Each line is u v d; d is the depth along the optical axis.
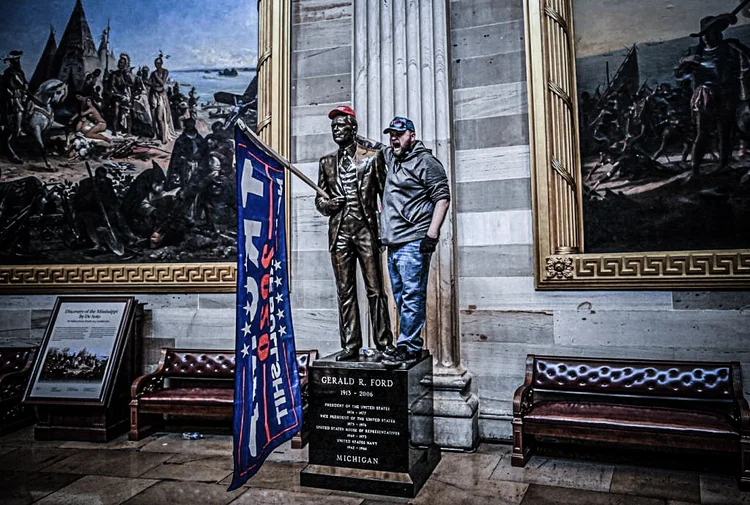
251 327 3.41
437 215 3.89
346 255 4.22
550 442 4.80
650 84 4.89
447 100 5.17
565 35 5.11
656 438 3.98
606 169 4.98
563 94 5.01
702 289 4.54
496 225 5.18
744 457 3.79
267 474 4.26
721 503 3.61
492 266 5.16
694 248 4.67
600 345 4.83
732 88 4.64
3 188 6.59
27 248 6.52
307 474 3.98
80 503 3.75
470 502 3.68
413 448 3.90
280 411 3.70
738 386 4.21
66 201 6.47
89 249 6.38
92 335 5.61
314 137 5.79
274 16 5.90
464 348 5.21
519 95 5.20
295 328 5.70
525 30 5.12
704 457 4.34
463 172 5.30
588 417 4.18
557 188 4.96
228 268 5.91
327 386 3.98
